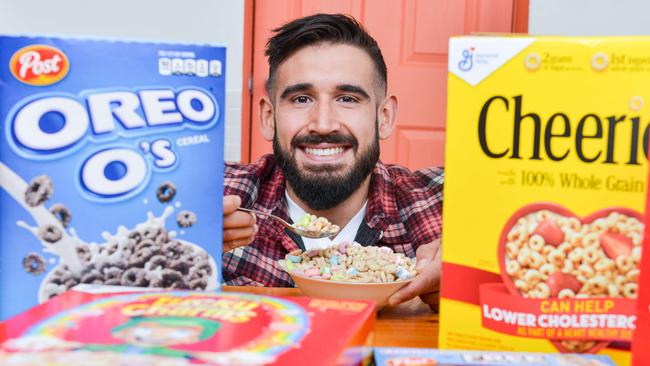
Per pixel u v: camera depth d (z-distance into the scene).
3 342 0.49
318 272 0.97
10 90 0.60
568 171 0.60
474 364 0.56
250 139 2.99
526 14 2.90
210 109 0.68
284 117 1.65
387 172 1.74
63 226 0.63
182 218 0.67
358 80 1.62
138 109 0.64
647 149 0.59
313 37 1.61
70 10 3.03
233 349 0.48
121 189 0.64
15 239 0.62
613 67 0.59
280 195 1.67
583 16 2.91
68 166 0.62
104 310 0.56
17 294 0.63
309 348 0.48
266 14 2.92
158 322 0.54
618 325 0.61
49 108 0.61
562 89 0.60
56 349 0.47
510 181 0.62
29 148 0.61
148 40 0.64
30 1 3.03
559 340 0.62
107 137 0.63
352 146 1.64
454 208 0.64
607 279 0.61
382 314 0.93
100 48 0.62
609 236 0.60
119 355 0.46
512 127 0.61
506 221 0.62
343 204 1.66
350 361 0.51
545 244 0.61
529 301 0.62
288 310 0.58
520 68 0.60
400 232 1.66
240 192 1.63
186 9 2.95
